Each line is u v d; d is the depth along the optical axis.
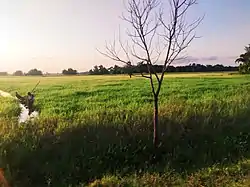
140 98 26.95
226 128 14.62
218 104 19.06
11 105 26.84
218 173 9.48
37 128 14.25
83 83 53.03
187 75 67.50
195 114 15.98
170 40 12.06
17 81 69.81
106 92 34.41
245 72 66.69
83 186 9.81
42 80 71.75
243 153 11.73
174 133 13.80
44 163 11.60
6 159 11.45
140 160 12.00
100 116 15.98
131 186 9.10
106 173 10.83
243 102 19.27
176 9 11.96
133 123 14.47
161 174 10.23
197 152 12.38
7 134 13.09
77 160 11.77
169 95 28.78
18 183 10.49
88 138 13.16
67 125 14.10
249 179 8.56
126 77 70.75
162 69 12.62
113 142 12.86
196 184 8.70
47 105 25.98
